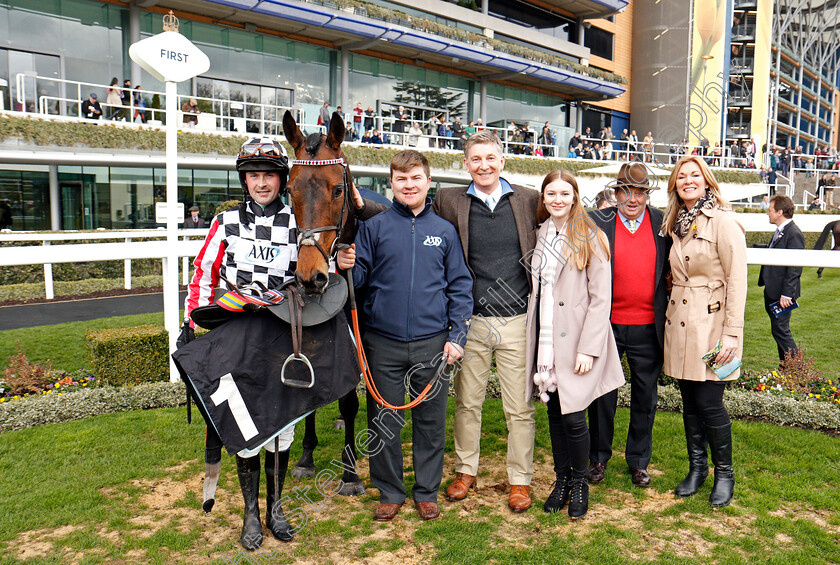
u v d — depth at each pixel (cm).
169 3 1409
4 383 412
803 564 235
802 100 3222
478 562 235
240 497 291
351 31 1627
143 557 238
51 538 250
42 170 1262
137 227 1372
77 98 1353
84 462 321
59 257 369
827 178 1902
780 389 420
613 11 2314
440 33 1886
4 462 318
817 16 3081
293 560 238
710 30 1509
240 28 1576
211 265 247
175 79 416
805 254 381
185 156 1259
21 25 1273
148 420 383
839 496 288
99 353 416
